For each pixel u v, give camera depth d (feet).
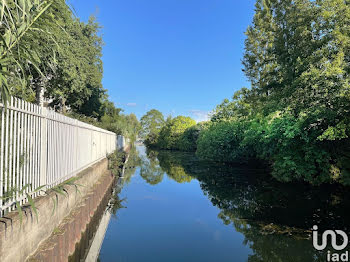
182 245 17.13
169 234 19.13
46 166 13.29
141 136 241.14
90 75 40.60
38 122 12.23
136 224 21.39
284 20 44.68
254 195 30.17
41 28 8.13
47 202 11.51
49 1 8.25
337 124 24.04
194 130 121.80
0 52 7.32
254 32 65.31
